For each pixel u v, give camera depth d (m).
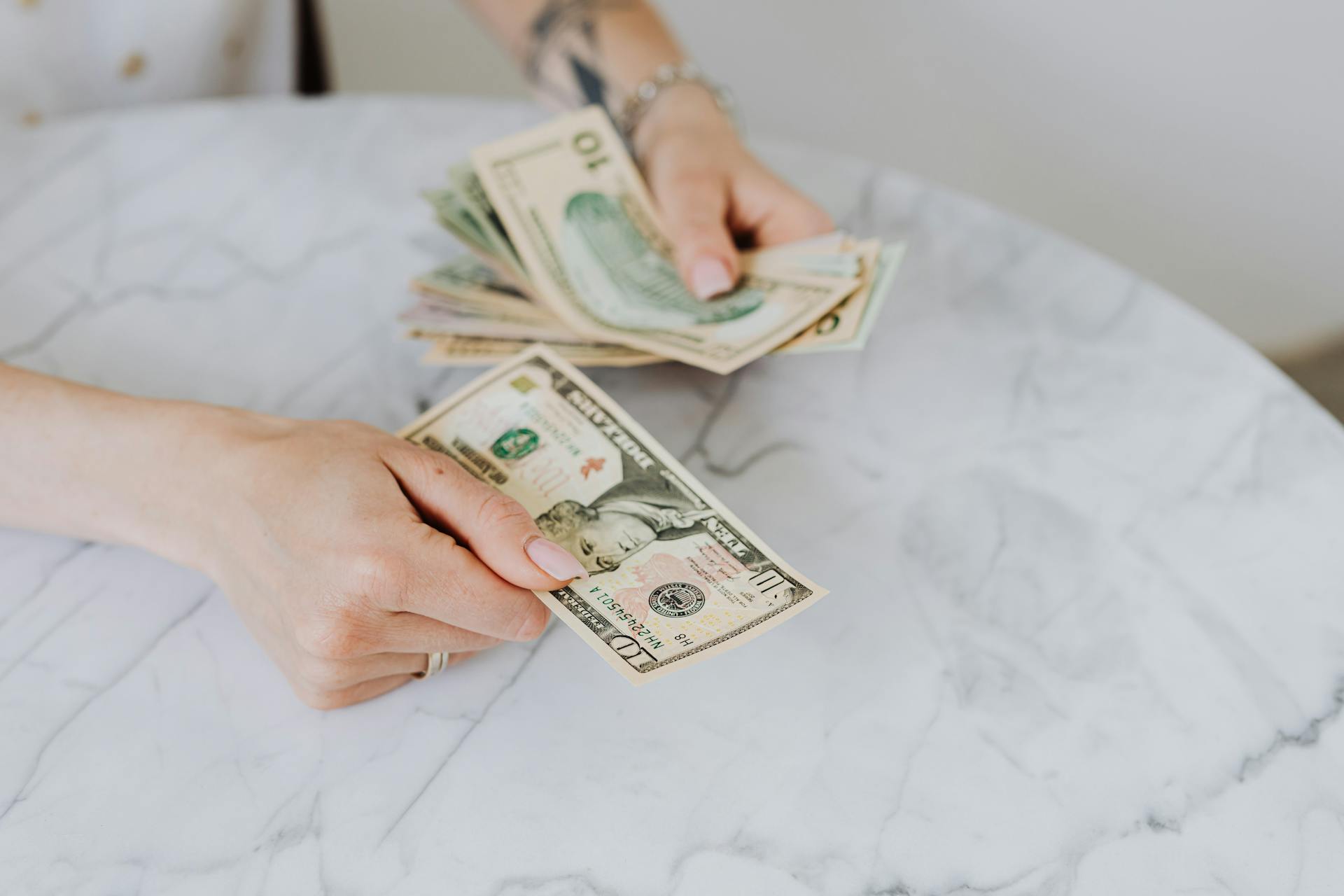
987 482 0.91
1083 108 1.89
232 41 1.44
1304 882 0.67
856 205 1.19
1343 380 2.00
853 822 0.69
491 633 0.73
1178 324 1.07
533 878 0.66
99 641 0.78
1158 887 0.67
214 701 0.75
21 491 0.81
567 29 1.26
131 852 0.67
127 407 0.81
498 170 1.11
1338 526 0.88
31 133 1.21
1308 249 1.93
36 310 1.03
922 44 1.89
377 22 2.05
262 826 0.69
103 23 1.32
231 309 1.05
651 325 0.98
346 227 1.15
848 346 0.92
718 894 0.66
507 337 0.98
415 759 0.72
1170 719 0.75
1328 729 0.75
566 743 0.73
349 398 0.97
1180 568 0.85
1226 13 1.72
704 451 0.93
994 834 0.69
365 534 0.69
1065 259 1.14
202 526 0.77
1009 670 0.78
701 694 0.76
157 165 1.20
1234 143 1.85
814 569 0.84
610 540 0.79
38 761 0.71
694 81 1.20
